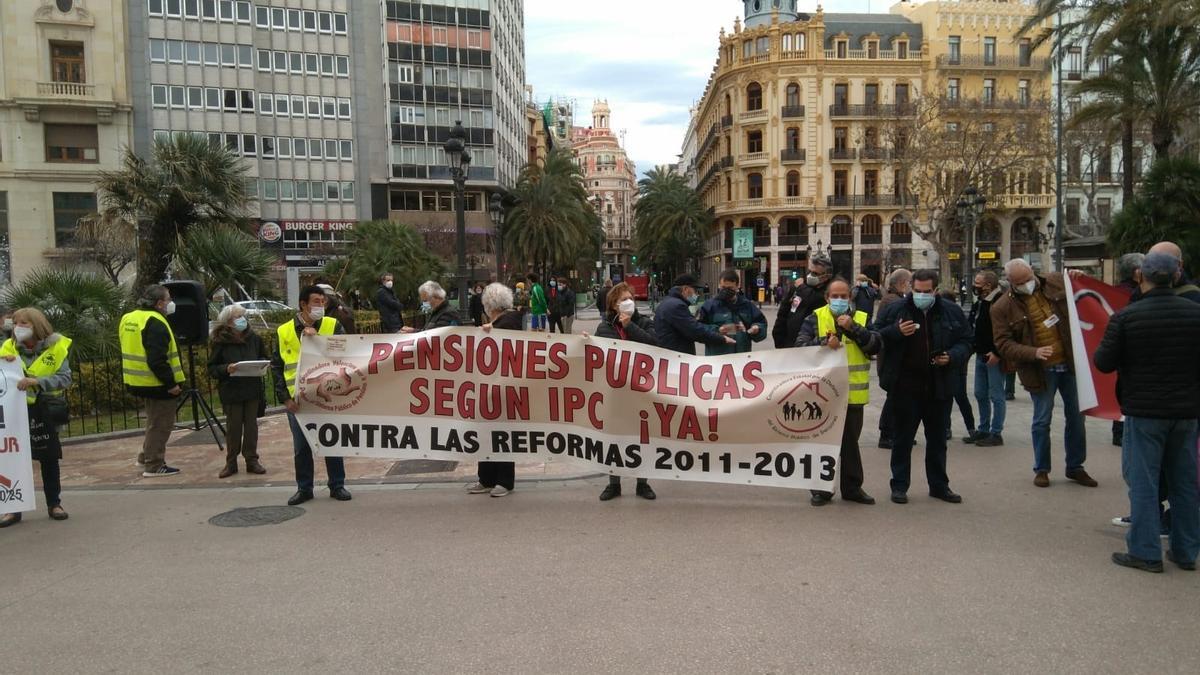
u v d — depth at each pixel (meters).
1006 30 59.50
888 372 6.34
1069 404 6.85
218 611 4.35
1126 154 20.44
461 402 6.77
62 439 9.78
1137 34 18.81
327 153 53.38
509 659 3.70
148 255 19.77
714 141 69.94
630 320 6.92
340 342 6.77
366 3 54.12
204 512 6.51
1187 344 4.62
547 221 46.25
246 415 7.89
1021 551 5.16
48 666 3.72
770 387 6.38
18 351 6.48
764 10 65.56
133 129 47.97
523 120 75.06
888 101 60.28
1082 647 3.75
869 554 5.12
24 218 45.25
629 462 6.60
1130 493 4.88
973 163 36.38
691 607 4.27
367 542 5.57
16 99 44.53
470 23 56.34
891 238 61.09
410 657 3.74
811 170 60.94
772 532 5.62
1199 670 3.53
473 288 23.55
